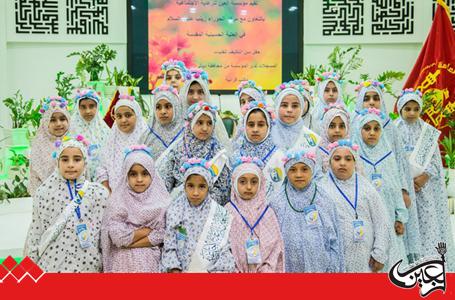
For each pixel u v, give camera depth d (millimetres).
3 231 5457
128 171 3850
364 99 5371
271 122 4414
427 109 6973
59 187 3959
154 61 7969
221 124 4445
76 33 7926
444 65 7301
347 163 4102
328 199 3928
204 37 8016
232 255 3729
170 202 3908
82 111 5230
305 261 3807
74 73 7949
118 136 4852
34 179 5145
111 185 4688
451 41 7336
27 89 7922
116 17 7965
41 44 7910
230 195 4090
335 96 5695
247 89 5309
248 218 3805
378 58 8094
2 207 6168
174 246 3732
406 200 4859
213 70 8055
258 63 8062
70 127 5242
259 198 3850
